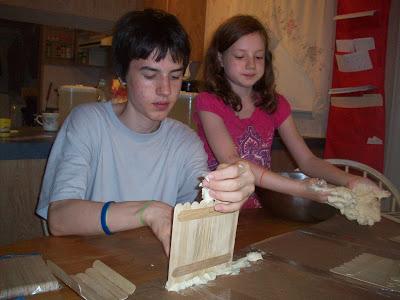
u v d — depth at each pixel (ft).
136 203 2.53
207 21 8.98
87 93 6.18
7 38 9.93
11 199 4.87
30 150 4.85
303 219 3.39
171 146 3.63
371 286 2.21
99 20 6.92
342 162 5.07
